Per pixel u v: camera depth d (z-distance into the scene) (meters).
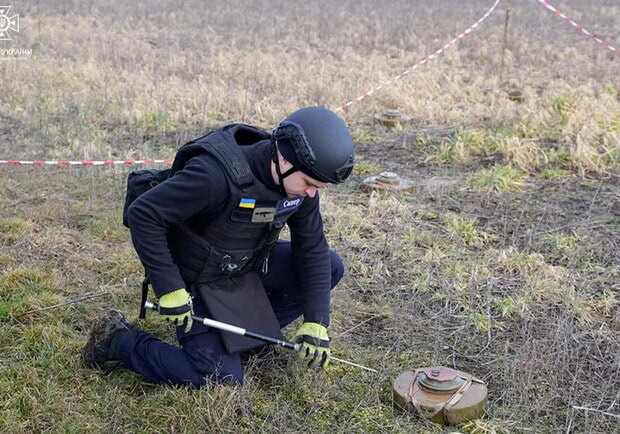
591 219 5.65
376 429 3.18
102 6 16.66
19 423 3.06
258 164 2.99
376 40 13.66
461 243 5.16
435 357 3.73
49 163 6.15
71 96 9.06
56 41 12.51
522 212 5.67
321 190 6.16
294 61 11.59
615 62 12.21
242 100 8.90
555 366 3.57
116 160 6.68
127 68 10.84
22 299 4.03
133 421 3.15
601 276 4.70
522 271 4.70
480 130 7.95
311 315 3.29
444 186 6.37
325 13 16.78
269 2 18.36
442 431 3.16
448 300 4.32
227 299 3.26
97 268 4.55
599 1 19.16
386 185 6.19
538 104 9.03
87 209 5.45
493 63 11.98
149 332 3.87
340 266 3.63
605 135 7.48
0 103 8.56
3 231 4.96
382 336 3.97
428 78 10.18
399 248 5.00
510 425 3.22
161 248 3.01
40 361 3.50
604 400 3.44
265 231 3.14
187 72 10.70
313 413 3.27
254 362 3.46
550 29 15.48
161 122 8.08
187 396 3.22
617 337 3.99
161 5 17.31
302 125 2.88
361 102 9.16
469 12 17.41
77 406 3.23
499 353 3.82
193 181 2.95
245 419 3.18
